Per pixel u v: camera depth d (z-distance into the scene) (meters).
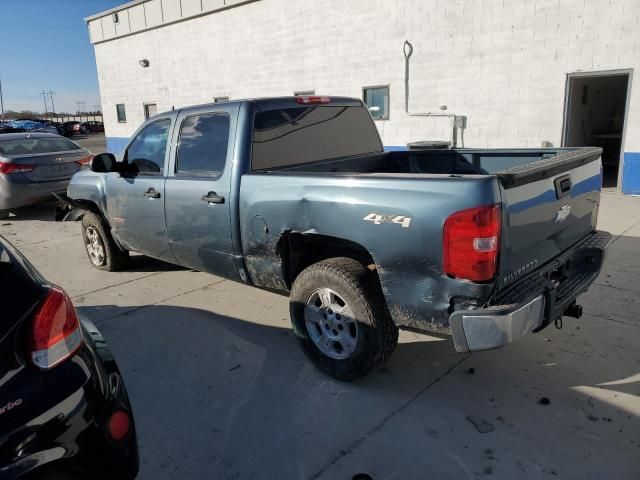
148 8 18.12
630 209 8.12
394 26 11.84
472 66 10.90
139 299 5.05
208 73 16.83
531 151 4.18
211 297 5.04
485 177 2.57
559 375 3.40
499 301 2.68
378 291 3.15
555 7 9.66
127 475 2.02
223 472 2.64
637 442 2.74
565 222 3.28
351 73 12.95
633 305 4.38
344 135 4.55
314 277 3.32
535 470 2.57
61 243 7.44
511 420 2.96
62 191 9.03
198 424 3.04
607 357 3.59
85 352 2.02
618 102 13.75
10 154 8.84
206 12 15.98
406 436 2.86
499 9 10.30
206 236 4.08
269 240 3.55
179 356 3.86
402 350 3.82
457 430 2.89
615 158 13.71
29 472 1.71
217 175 3.91
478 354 3.71
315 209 3.20
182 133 4.27
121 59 20.25
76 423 1.84
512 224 2.69
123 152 4.99
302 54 13.89
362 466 2.64
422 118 11.93
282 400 3.24
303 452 2.76
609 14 9.10
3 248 1.97
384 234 2.88
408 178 2.79
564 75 9.82
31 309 1.84
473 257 2.57
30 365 1.78
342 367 3.32
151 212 4.60
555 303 2.94
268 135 3.87
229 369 3.65
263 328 4.30
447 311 2.74
